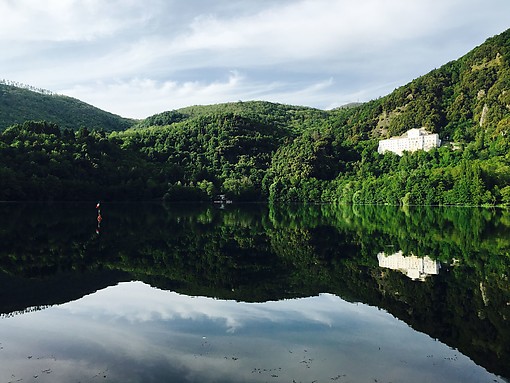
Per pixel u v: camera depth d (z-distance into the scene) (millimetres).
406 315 22156
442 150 167875
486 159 140375
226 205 147625
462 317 21891
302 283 29578
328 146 189500
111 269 33719
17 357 16359
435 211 105062
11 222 66188
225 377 14641
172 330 19656
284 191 165625
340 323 20828
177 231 60250
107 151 151000
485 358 16656
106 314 22219
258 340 18312
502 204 115938
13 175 108875
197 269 34125
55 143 130125
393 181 140625
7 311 22703
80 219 74438
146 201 144375
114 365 15602
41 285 28547
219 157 194125
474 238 52062
